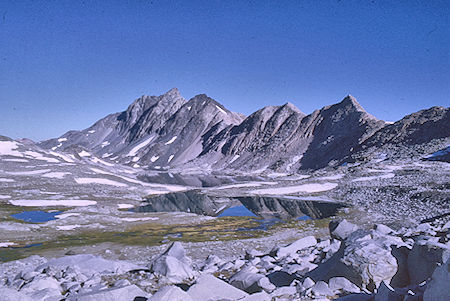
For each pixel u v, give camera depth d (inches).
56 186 4562.0
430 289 281.7
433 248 433.7
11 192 3863.2
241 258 1107.9
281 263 797.9
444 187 3078.2
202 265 916.0
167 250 936.9
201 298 421.4
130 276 660.1
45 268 713.6
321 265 620.1
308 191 4498.0
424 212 2336.4
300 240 1039.6
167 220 2805.1
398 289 370.9
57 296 467.5
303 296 442.9
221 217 2940.5
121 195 4495.6
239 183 5949.8
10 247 1829.5
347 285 466.3
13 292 381.7
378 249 509.0
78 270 703.1
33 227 2368.4
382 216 2440.9
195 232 2292.1
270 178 6781.5
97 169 6461.6
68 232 2285.9
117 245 1877.5
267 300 429.1
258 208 3575.3
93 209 3198.8
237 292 445.7
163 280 612.1
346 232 758.5
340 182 4714.6
